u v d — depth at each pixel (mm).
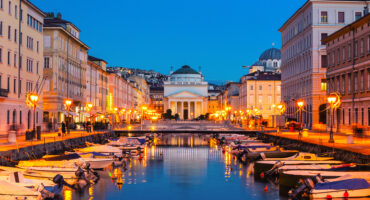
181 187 35500
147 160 52625
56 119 76438
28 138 49656
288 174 33188
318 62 86500
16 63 60719
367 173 31109
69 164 37750
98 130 82438
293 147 56656
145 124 151500
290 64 107500
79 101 92875
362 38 59406
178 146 73812
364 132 57562
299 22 98375
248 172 43000
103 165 42781
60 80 78562
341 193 28219
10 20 58406
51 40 76938
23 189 26609
